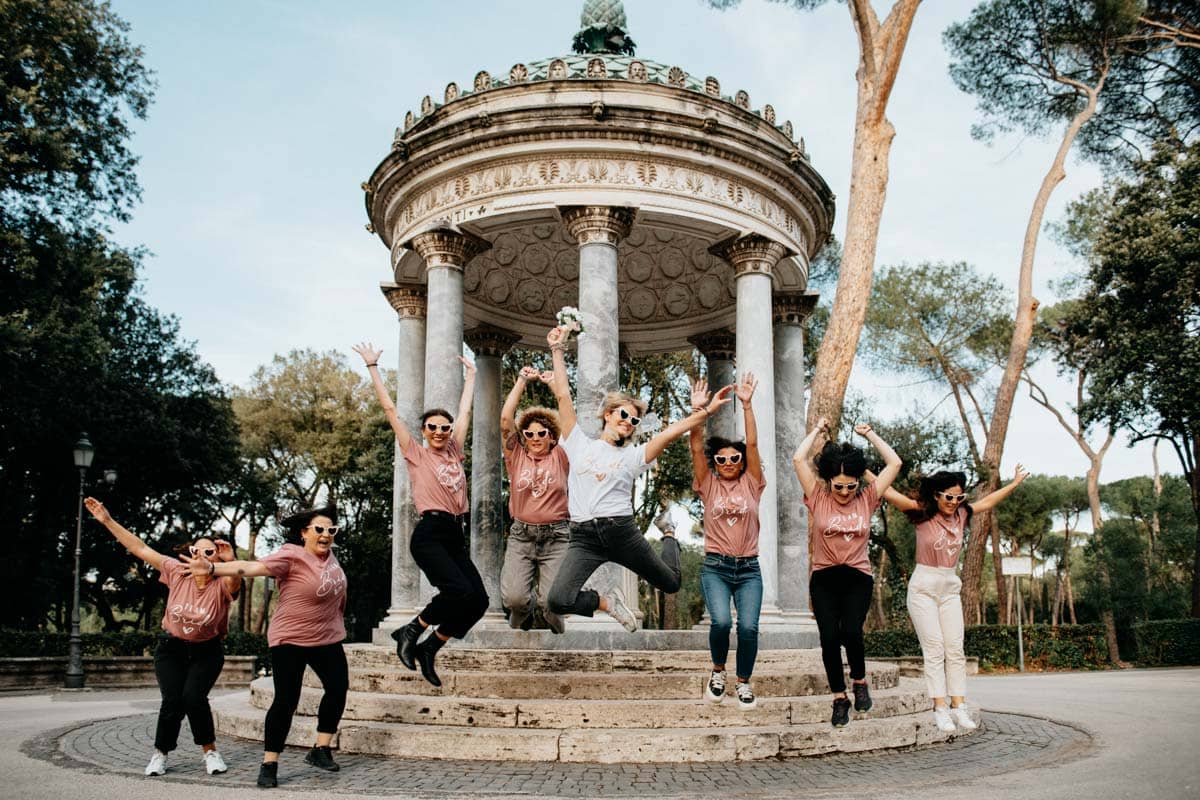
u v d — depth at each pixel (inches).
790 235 574.9
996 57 1112.2
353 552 1750.7
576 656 366.6
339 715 268.8
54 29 1002.1
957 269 1465.3
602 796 223.1
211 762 263.9
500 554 658.2
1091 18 1032.2
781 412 615.2
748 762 281.3
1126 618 1481.3
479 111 519.5
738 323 542.6
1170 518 1729.8
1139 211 1141.7
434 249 535.5
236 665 953.5
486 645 432.8
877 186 544.1
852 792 227.5
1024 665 1006.4
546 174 507.5
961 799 214.7
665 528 352.8
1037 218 960.3
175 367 1438.2
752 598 293.6
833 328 531.8
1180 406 1083.3
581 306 495.5
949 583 323.6
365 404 2004.2
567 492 310.0
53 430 1139.3
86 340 1026.7
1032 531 2177.7
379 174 575.2
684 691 333.4
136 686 885.2
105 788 238.1
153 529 1471.5
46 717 470.6
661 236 716.0
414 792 229.3
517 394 303.6
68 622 1561.3
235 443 1519.4
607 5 668.1
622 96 510.9
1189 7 1049.5
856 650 293.9
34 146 969.5
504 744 285.3
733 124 526.0
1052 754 299.9
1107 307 1180.5
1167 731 359.9
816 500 299.7
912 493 349.1
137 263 1235.2
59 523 1315.2
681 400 1290.6
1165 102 1135.6
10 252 958.4
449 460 285.9
